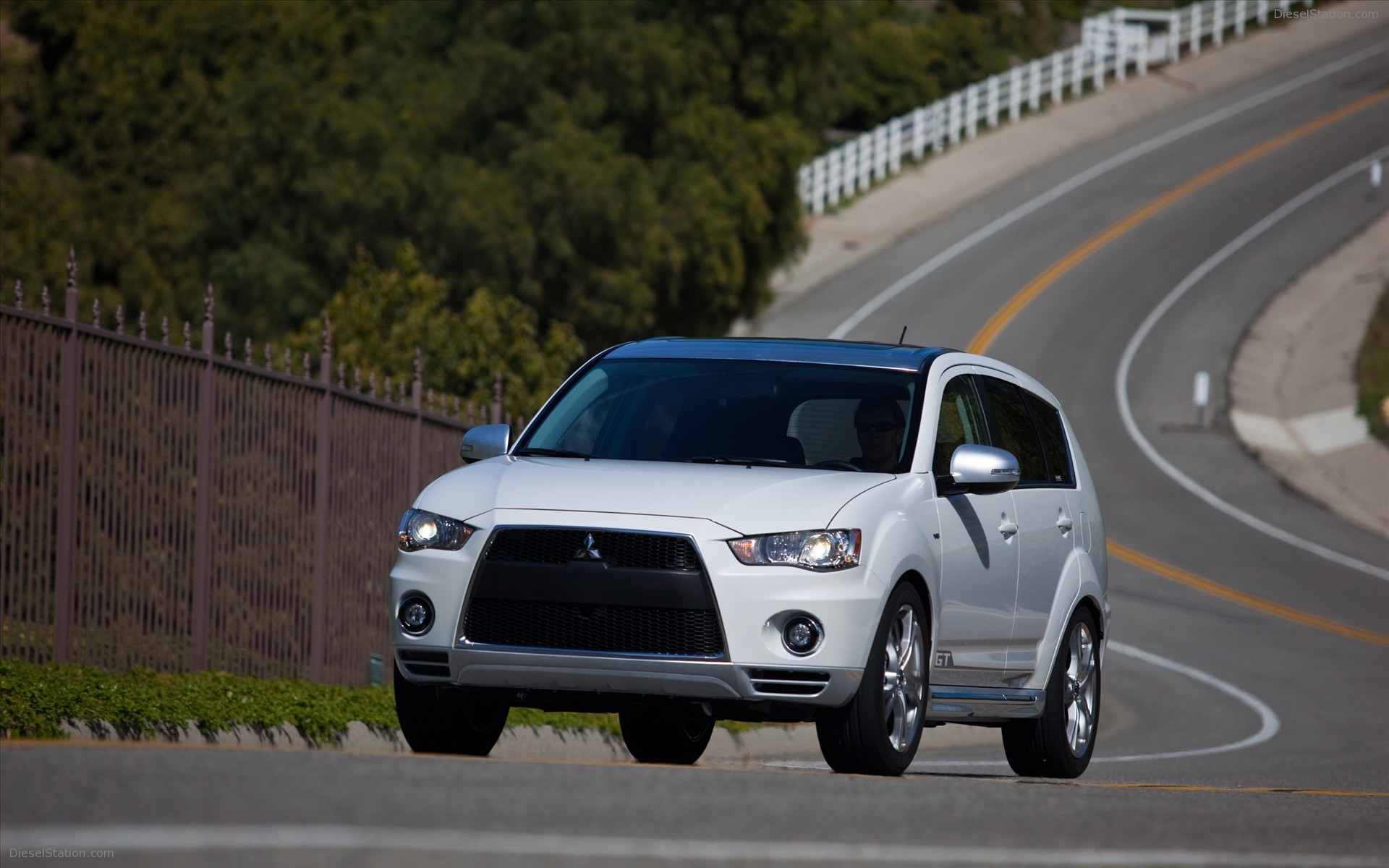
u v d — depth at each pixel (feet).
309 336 236.84
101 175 516.32
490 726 86.07
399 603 78.33
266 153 394.11
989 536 87.56
